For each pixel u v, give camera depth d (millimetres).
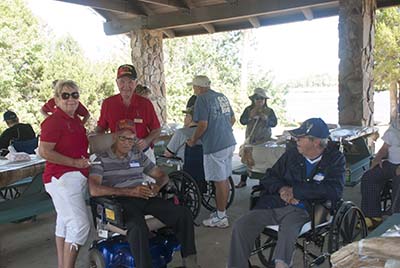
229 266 2822
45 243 4109
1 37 13641
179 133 4793
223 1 7457
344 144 4848
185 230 2977
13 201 4129
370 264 1469
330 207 2832
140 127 3637
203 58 18328
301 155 2990
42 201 4121
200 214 4840
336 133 5023
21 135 5262
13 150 4145
